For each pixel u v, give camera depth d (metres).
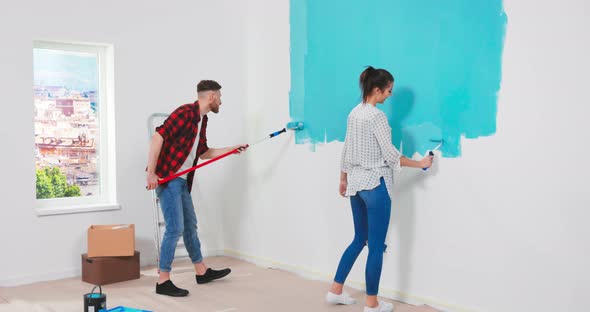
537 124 2.78
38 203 4.10
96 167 4.38
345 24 3.73
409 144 3.39
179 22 4.55
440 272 3.25
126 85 4.32
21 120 3.89
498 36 2.92
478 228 3.05
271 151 4.38
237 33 4.74
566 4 2.66
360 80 3.14
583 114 2.62
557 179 2.72
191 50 4.61
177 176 3.56
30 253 3.95
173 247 3.57
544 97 2.75
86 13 4.12
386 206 3.06
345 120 3.73
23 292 3.66
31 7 3.89
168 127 3.43
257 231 4.53
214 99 3.66
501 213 2.94
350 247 3.27
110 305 3.35
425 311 3.22
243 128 4.67
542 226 2.78
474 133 3.05
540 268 2.80
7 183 3.85
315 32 3.95
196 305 3.35
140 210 4.42
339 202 3.82
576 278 2.66
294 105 4.15
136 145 4.39
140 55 4.38
